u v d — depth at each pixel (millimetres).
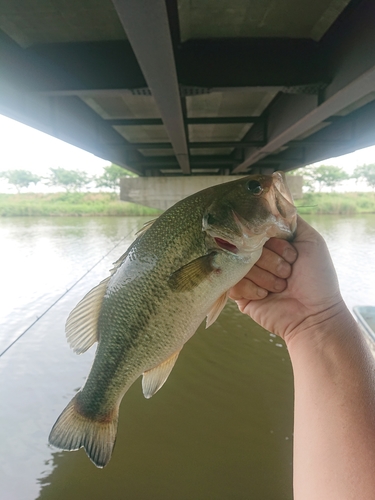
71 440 336
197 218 337
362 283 1940
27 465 811
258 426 918
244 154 2055
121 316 344
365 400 203
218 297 334
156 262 334
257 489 734
